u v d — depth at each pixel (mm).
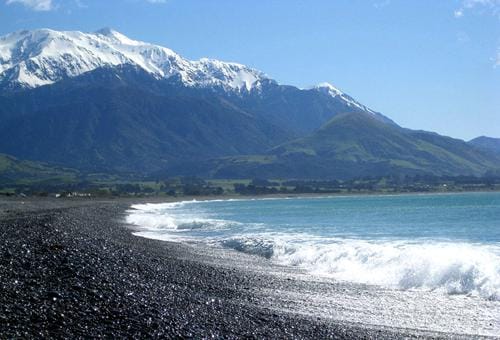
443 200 152000
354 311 19172
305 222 69812
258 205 143750
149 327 14219
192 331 14344
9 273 18781
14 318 13844
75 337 13023
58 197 172875
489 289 21875
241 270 27719
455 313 18891
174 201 188250
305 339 14820
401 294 22047
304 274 26938
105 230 45656
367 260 28766
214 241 42812
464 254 27078
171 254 33156
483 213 82688
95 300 16188
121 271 22172
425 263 25328
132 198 195125
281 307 19406
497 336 16031
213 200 199875
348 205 131625
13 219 47906
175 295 18766
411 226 60062
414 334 16078
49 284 17609
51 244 26938
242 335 14555
